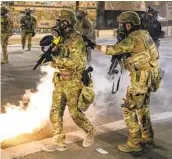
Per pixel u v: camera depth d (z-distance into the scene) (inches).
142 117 168.4
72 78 157.8
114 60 165.9
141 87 158.7
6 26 399.9
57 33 157.2
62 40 156.9
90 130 169.0
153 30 326.6
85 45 157.8
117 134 189.5
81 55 154.6
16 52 514.0
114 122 209.6
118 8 829.2
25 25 533.6
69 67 154.7
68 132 188.9
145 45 157.0
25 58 457.7
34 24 538.3
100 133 189.9
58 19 157.2
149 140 172.4
